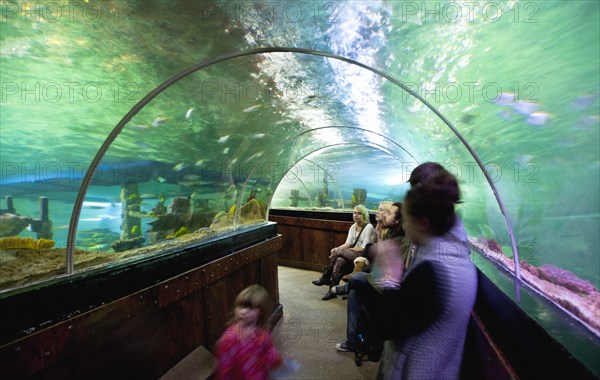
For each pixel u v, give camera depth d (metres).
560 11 1.23
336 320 4.87
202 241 3.51
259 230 4.77
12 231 2.05
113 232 2.97
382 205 4.03
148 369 2.51
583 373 0.92
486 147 2.48
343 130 6.00
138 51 2.32
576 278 1.43
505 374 1.41
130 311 2.29
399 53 2.33
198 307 3.21
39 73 2.13
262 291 2.41
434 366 1.40
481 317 2.13
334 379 3.32
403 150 5.79
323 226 7.82
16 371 1.54
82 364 1.93
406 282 1.47
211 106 3.61
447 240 1.45
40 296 1.68
